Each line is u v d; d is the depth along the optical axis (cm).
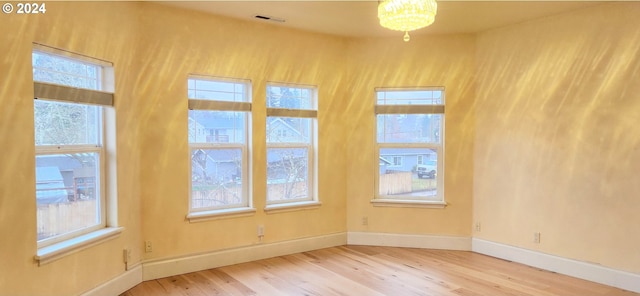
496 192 435
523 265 406
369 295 327
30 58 247
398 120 480
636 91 330
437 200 474
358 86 475
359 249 467
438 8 363
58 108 281
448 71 457
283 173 454
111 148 321
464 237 463
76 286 284
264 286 348
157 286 346
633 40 331
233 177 418
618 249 344
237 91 414
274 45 428
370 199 482
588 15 358
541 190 395
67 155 289
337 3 354
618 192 343
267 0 347
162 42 360
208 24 386
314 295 327
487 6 357
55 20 264
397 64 469
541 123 393
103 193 321
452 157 461
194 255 387
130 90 338
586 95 361
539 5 354
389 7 256
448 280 362
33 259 250
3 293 233
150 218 361
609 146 347
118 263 327
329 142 472
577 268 369
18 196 240
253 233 423
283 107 446
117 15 321
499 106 429
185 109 376
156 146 361
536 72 396
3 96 230
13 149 237
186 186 380
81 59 289
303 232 459
